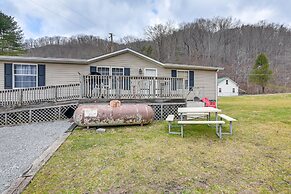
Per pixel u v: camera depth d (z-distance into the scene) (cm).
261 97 2686
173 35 4466
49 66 1084
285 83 4750
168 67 1338
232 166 361
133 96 885
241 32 5322
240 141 518
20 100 864
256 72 4550
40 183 302
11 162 393
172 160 389
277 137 554
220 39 5159
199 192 273
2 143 525
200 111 615
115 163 376
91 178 317
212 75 1489
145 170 345
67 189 284
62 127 722
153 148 462
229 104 1692
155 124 759
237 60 5262
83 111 672
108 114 679
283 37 5303
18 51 3041
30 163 387
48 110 873
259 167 356
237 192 274
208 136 571
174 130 653
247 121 792
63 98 929
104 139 545
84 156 414
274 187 288
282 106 1388
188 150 449
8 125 792
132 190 280
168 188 285
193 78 1419
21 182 306
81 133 621
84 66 1154
